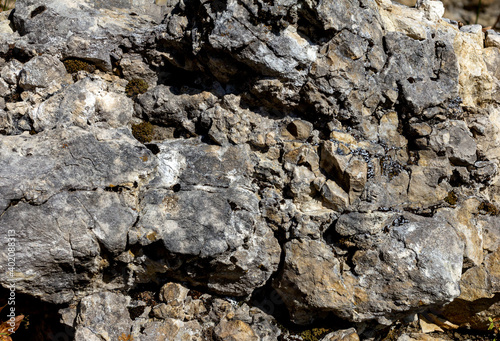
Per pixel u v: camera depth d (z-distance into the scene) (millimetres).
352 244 1518
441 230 1527
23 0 1581
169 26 1561
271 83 1520
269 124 1572
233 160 1534
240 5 1490
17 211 1412
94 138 1470
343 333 1561
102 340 1472
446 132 1601
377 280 1510
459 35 1695
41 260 1426
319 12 1483
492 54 1772
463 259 1571
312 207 1551
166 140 1572
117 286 1525
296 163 1549
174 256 1472
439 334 1679
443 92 1614
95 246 1441
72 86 1518
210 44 1499
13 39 1564
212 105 1560
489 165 1632
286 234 1537
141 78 1613
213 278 1537
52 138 1459
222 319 1546
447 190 1602
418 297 1504
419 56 1604
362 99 1556
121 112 1540
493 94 1735
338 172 1532
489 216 1622
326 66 1519
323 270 1519
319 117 1569
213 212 1486
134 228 1457
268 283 1582
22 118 1517
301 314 1567
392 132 1604
